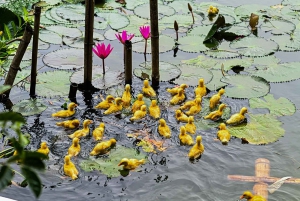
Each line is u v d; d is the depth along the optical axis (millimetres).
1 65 9938
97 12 12555
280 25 12023
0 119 2406
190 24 12133
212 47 10961
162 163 7199
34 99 8836
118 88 9320
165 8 13008
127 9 12984
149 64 10219
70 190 6590
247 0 13789
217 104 8695
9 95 8977
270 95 9070
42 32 11266
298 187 6727
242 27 11805
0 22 10617
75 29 11555
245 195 6371
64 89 9203
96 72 9820
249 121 8297
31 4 12586
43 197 6449
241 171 7078
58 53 10445
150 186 6730
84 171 6969
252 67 10109
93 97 9031
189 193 6617
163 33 11664
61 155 7348
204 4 13469
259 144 7699
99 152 7355
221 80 9562
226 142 7664
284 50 10828
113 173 6945
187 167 7129
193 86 9375
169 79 9555
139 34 11500
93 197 6480
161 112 8586
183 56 10625
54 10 12445
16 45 10422
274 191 6645
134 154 7383
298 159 7344
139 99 8617
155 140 7754
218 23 11125
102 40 11164
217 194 6609
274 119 8336
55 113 8391
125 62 9164
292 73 9844
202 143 7699
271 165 7203
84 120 8297
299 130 8070
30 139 7723
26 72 9688
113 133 7934
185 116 8297
